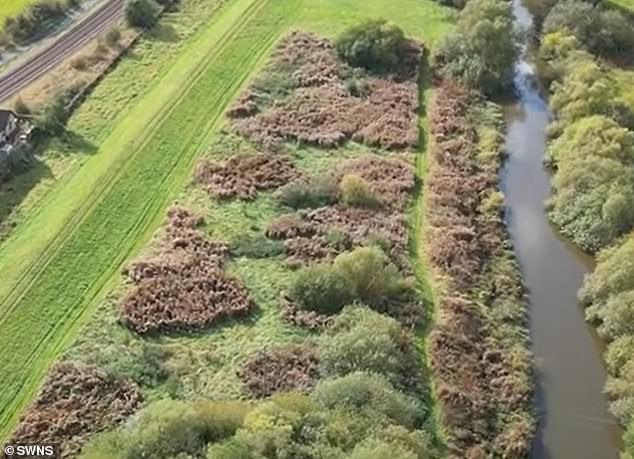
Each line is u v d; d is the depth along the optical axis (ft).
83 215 279.08
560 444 221.05
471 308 255.91
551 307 262.67
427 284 263.70
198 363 227.81
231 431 198.18
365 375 216.33
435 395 227.40
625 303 247.70
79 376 220.64
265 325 241.35
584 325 256.11
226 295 249.14
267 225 278.26
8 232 272.51
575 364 243.40
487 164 322.96
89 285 252.42
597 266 270.46
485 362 240.53
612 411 227.61
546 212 301.84
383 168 310.65
